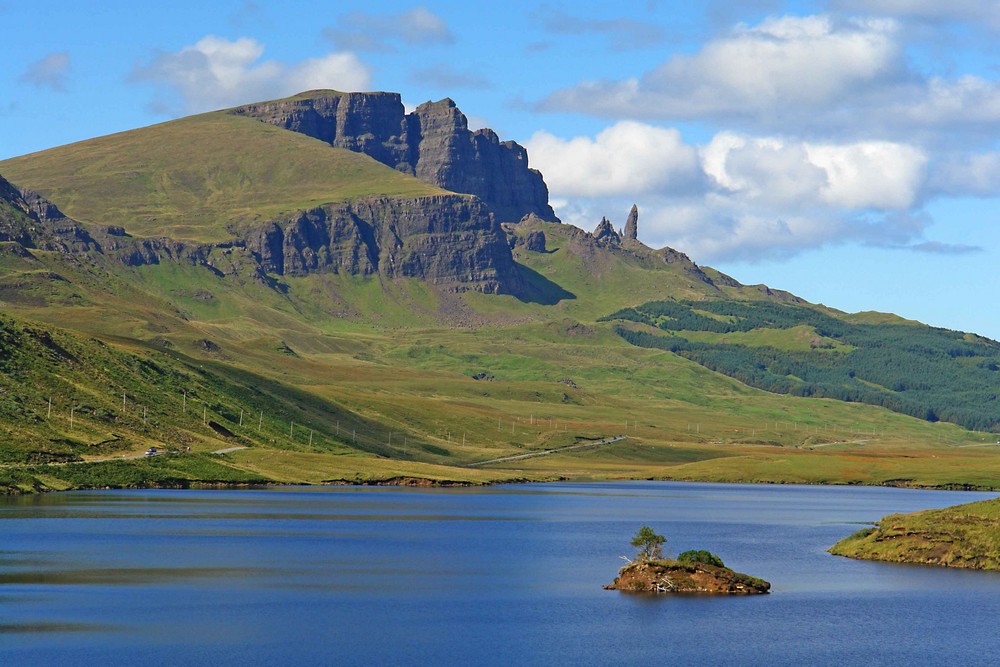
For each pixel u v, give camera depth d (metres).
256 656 115.75
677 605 146.25
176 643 120.12
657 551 167.25
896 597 153.25
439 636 126.44
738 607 145.12
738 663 117.00
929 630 132.50
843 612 142.38
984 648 124.31
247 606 141.12
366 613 138.62
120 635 123.06
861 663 117.50
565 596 152.50
